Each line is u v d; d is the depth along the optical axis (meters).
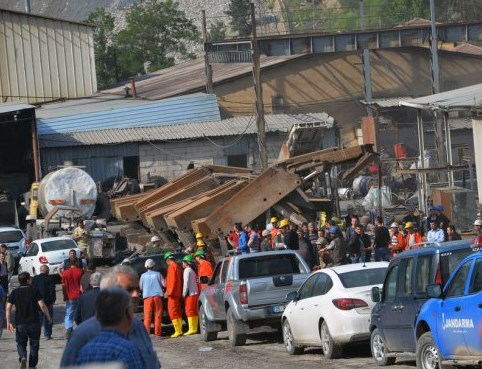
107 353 15.74
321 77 179.38
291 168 82.25
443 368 32.19
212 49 165.25
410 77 184.75
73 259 56.53
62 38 172.25
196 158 150.62
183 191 95.12
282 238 68.88
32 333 43.56
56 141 146.62
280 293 48.94
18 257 102.31
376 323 38.41
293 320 44.94
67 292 56.06
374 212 96.69
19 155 145.50
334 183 85.00
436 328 32.38
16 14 166.12
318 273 43.75
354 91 180.88
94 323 17.52
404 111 172.75
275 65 176.88
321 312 41.97
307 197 82.00
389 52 183.38
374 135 147.50
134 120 156.12
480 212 82.44
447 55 186.62
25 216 123.75
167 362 44.81
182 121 159.00
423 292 34.78
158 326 56.19
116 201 105.75
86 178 112.88
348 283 41.69
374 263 43.31
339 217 83.94
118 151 148.25
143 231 99.56
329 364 40.22
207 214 83.38
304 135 104.31
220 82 172.38
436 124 113.69
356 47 161.62
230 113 173.50
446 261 34.28
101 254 94.75
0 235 103.75
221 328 53.28
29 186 143.25
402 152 149.75
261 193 80.81
